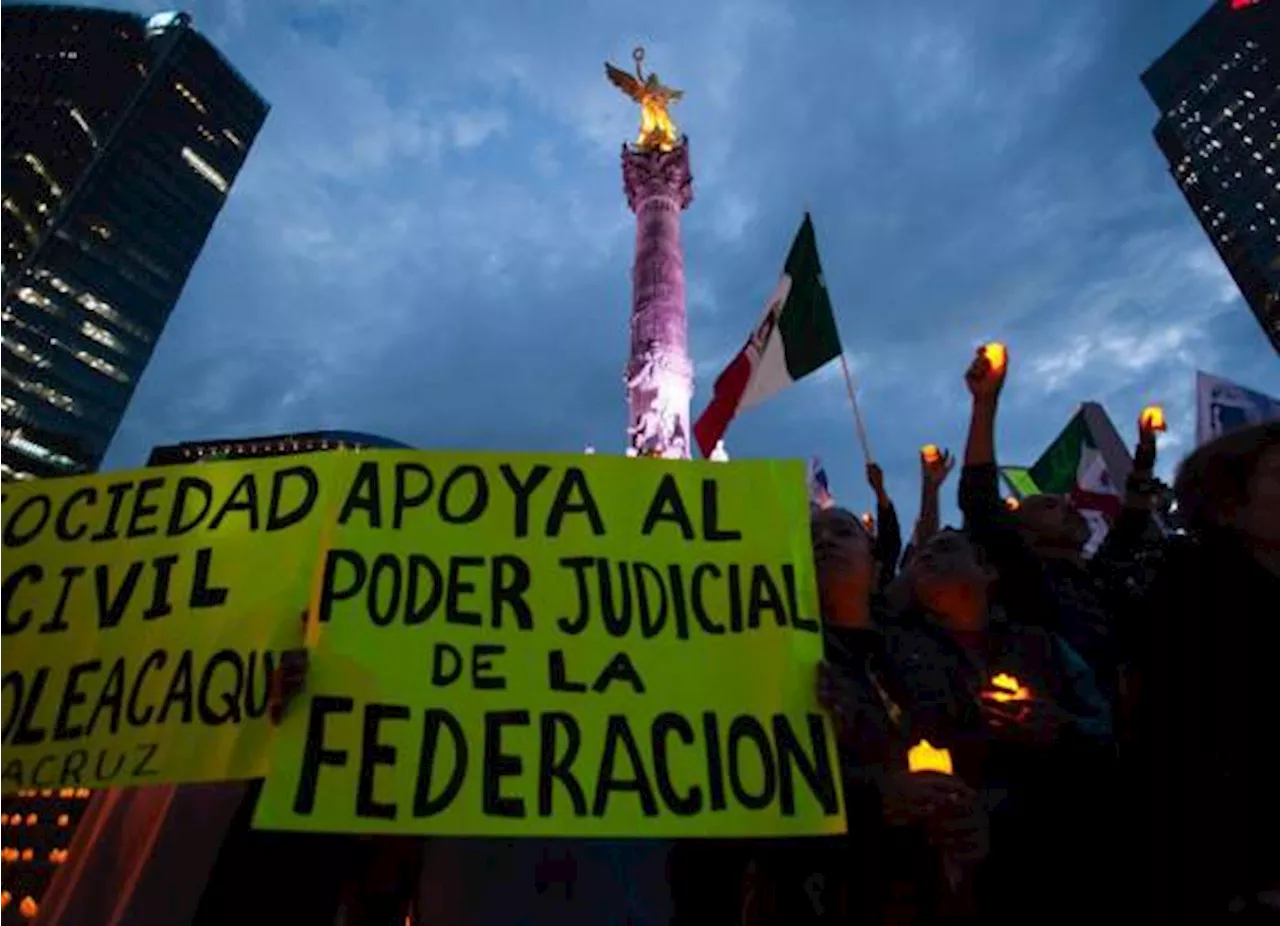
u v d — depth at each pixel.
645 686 3.11
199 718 3.07
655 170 43.19
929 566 4.00
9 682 3.22
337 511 3.39
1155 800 2.47
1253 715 2.35
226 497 3.54
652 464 3.59
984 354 4.77
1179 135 126.19
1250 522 2.67
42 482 3.65
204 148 118.25
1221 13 120.81
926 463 5.77
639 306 38.97
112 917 3.39
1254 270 115.44
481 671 3.09
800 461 3.61
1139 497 5.30
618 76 45.88
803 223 6.58
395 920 3.49
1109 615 4.32
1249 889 2.22
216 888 3.33
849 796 3.19
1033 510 5.05
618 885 3.62
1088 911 3.18
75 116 106.38
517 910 3.47
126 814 3.79
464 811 2.82
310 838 3.47
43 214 99.56
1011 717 3.21
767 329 6.81
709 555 3.41
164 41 115.88
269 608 3.27
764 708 3.10
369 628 3.13
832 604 3.89
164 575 3.40
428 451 3.54
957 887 3.10
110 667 3.22
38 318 96.00
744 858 3.59
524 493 3.49
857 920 3.16
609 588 3.30
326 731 2.93
